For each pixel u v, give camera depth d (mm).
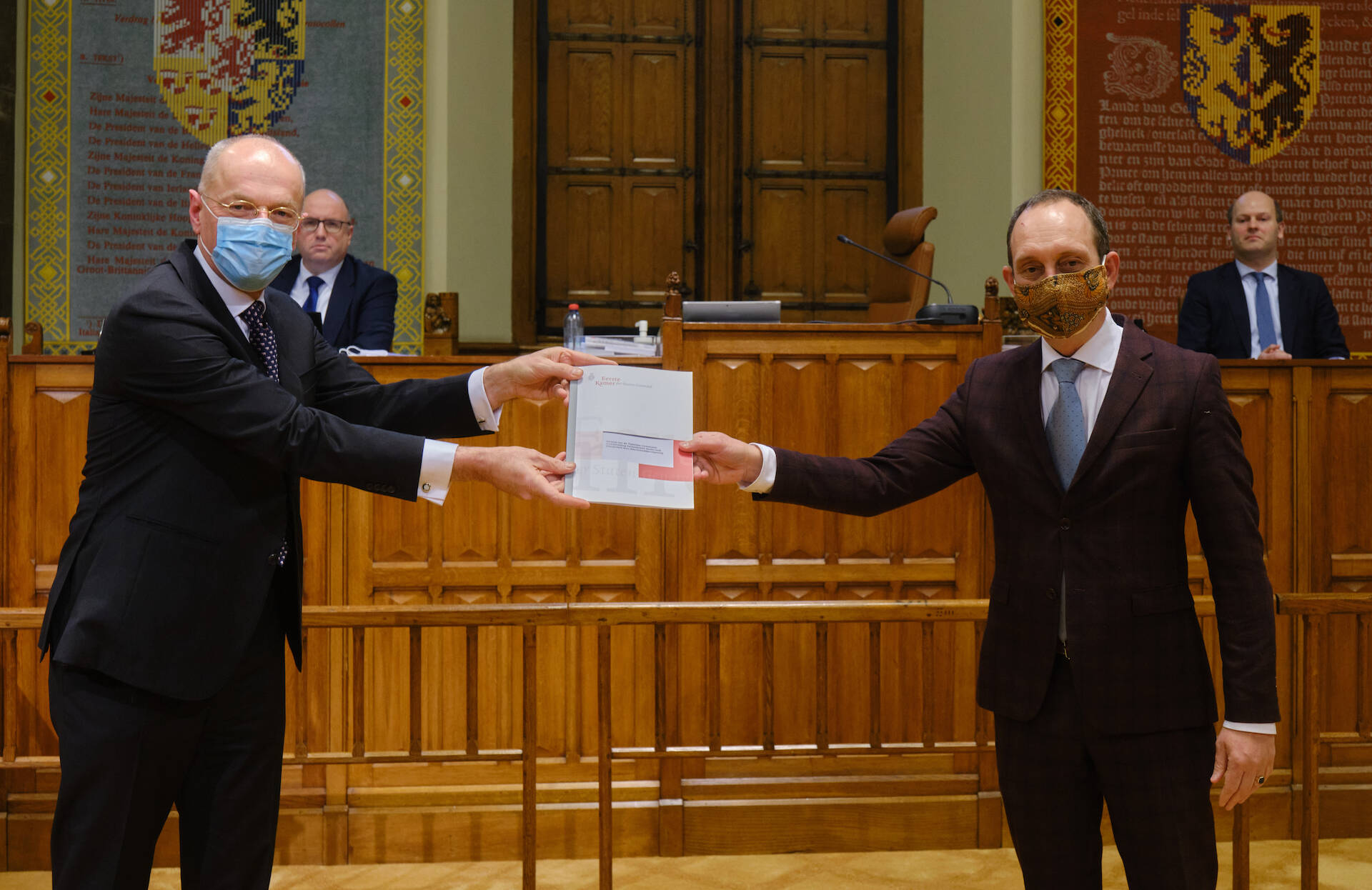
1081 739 1912
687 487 2125
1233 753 1854
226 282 2107
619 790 3736
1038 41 6570
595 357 2234
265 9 6320
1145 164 6531
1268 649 1857
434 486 2035
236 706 2039
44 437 3645
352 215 6387
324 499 3717
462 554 3750
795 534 3803
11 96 6113
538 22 7293
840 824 3754
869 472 2168
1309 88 6547
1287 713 3902
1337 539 3945
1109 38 6520
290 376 2162
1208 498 1895
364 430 2027
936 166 7207
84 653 1889
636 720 3752
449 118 6480
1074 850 1942
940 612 2666
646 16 7402
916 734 3801
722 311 3846
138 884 1986
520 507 3762
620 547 3783
